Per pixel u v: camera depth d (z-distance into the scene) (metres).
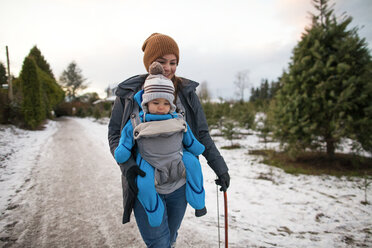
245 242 2.40
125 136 1.15
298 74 6.09
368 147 5.56
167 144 1.17
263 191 4.45
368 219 3.32
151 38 1.39
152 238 1.18
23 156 6.51
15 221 2.78
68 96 55.31
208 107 13.77
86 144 9.27
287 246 2.42
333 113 5.63
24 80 13.97
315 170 5.86
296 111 5.93
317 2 5.99
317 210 3.61
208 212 3.29
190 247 2.24
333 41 5.84
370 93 5.27
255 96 68.19
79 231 2.56
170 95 1.15
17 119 13.46
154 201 1.10
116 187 4.18
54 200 3.51
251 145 10.17
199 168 1.26
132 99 1.27
